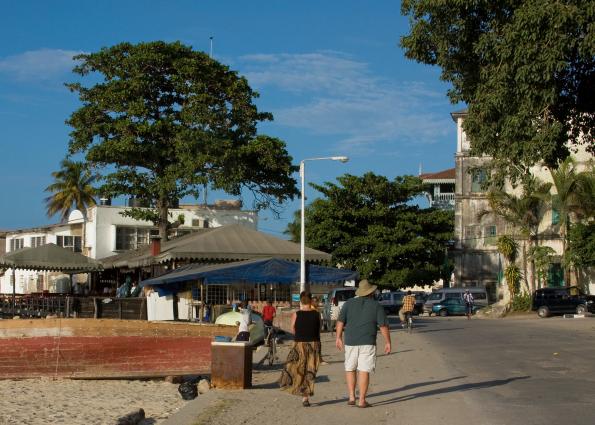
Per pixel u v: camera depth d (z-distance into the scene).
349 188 63.34
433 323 42.28
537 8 18.11
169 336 17.94
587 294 50.62
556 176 53.38
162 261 34.75
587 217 53.81
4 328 17.97
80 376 17.88
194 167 43.97
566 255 53.22
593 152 23.66
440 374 16.86
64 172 81.94
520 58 18.62
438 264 63.81
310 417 11.66
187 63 45.81
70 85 46.44
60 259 35.66
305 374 12.80
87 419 12.50
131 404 14.59
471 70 21.64
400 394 13.95
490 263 63.03
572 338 26.58
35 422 12.14
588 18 18.11
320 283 38.69
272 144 47.12
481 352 21.88
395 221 62.84
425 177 78.62
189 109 45.22
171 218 57.84
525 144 19.17
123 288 38.44
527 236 58.97
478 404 12.30
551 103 19.11
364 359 12.49
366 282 12.73
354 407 12.52
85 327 17.88
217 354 15.26
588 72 20.94
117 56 46.53
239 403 13.17
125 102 45.84
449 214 64.06
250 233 36.12
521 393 13.34
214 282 27.78
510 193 58.75
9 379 17.88
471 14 20.67
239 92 47.09
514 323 39.84
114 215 56.66
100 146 44.72
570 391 13.39
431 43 21.69
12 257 34.72
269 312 23.22
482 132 20.70
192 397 15.39
